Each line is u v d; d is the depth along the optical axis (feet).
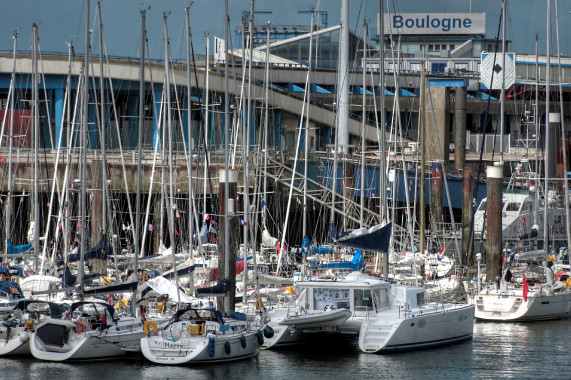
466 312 242.99
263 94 439.63
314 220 419.74
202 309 217.15
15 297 244.63
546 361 219.41
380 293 231.09
